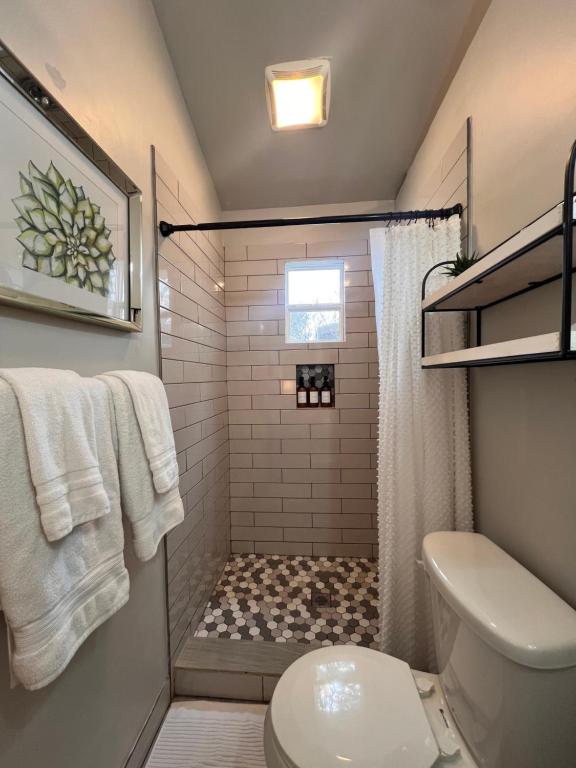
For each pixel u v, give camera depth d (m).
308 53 1.19
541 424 0.76
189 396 1.38
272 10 1.07
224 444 1.96
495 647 0.62
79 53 0.72
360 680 0.80
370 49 1.17
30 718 0.58
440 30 1.10
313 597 1.62
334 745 0.67
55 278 0.64
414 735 0.69
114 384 0.73
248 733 1.06
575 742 0.59
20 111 0.55
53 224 0.63
